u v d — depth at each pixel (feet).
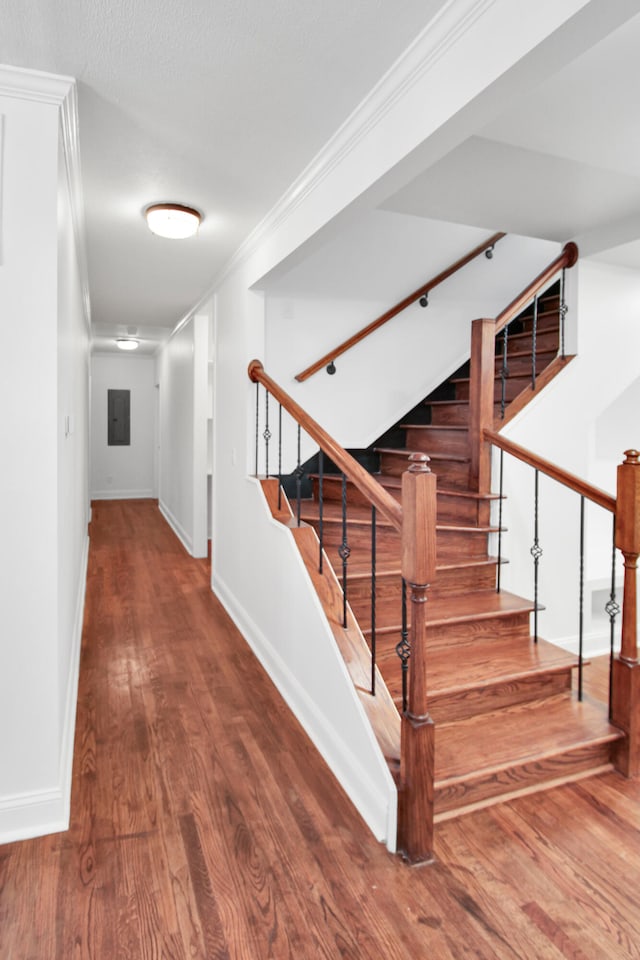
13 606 5.63
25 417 5.62
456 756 6.35
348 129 6.51
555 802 6.27
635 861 5.45
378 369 13.10
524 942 4.55
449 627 8.02
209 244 10.65
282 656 8.96
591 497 7.37
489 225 10.19
